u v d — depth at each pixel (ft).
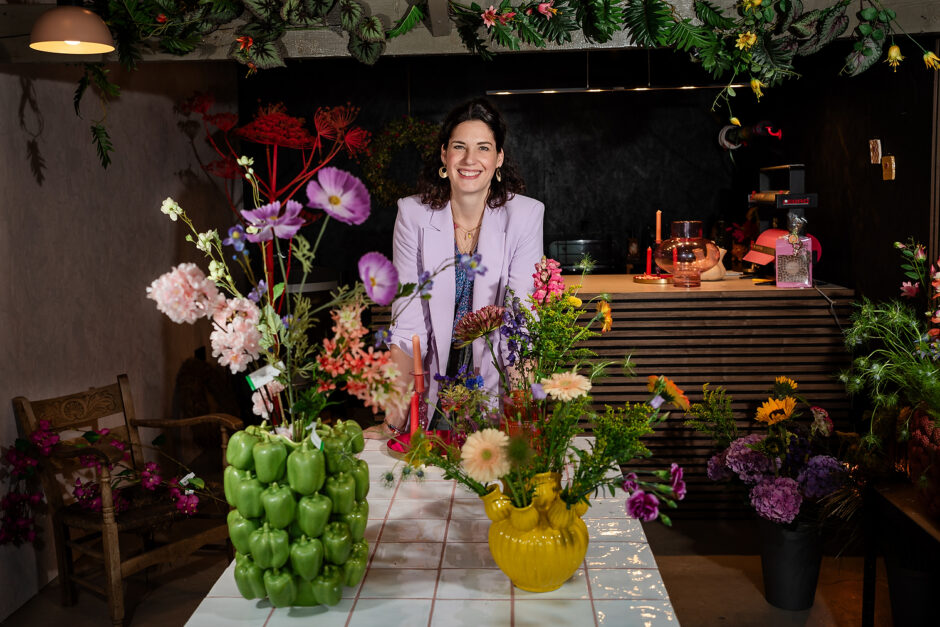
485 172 8.30
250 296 4.76
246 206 22.08
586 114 21.74
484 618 4.91
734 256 17.94
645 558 5.67
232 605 5.17
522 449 4.78
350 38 10.39
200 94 17.48
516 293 8.82
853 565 11.81
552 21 9.84
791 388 11.06
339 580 5.05
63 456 10.23
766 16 9.51
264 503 4.86
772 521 10.41
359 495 5.24
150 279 15.97
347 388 4.78
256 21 10.30
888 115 12.91
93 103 13.76
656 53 18.29
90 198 13.58
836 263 15.25
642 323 13.38
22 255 11.53
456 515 6.46
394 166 22.04
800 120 17.29
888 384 12.17
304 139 18.16
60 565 10.90
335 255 22.02
